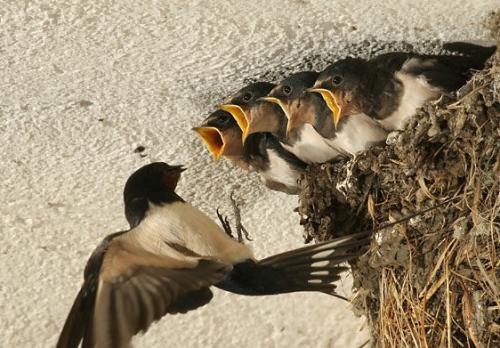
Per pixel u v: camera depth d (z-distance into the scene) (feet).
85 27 18.10
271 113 18.60
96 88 19.03
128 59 18.60
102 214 20.30
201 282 13.56
